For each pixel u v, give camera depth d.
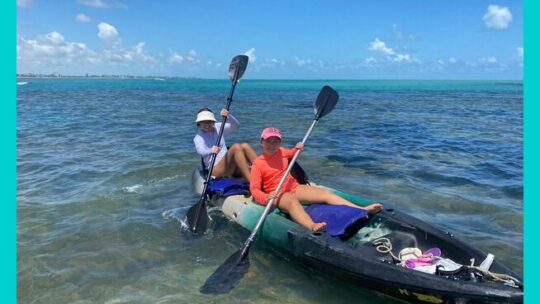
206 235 4.66
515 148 9.55
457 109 19.52
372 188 6.41
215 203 5.23
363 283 3.40
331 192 4.71
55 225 4.92
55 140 10.42
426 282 3.04
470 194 6.07
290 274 3.81
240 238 4.58
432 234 3.78
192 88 45.91
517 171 7.39
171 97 28.42
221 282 3.67
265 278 3.74
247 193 5.12
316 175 7.18
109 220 5.09
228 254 4.23
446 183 6.66
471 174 7.19
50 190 6.27
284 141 10.73
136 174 7.15
